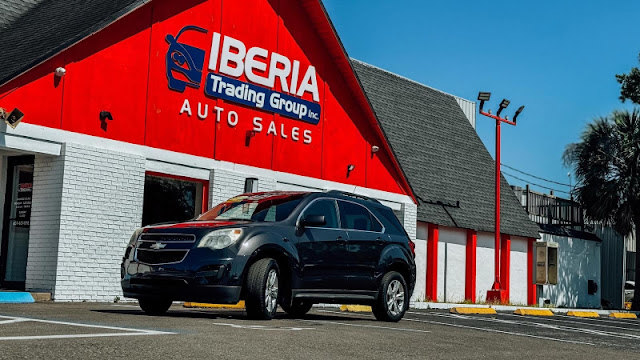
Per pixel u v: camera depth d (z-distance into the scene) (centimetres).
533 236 3058
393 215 1320
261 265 1041
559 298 3278
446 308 2298
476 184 2972
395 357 725
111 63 1575
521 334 1170
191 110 1734
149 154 1639
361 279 1205
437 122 3078
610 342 1131
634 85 3628
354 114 2177
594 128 3450
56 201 1487
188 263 1015
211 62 1777
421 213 2523
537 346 952
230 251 1020
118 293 1580
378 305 1242
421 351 788
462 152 3062
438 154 2905
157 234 1059
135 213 1608
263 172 1891
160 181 1711
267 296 1048
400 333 971
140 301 1131
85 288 1520
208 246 1020
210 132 1773
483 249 2844
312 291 1127
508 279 2931
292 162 1977
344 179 2128
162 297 1037
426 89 3195
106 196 1557
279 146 1944
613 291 3703
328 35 2042
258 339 778
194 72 1741
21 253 1544
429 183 2705
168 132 1683
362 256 1209
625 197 3362
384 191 2264
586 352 922
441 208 2650
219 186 1778
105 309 1204
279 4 1952
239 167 1834
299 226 1120
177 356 627
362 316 1432
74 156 1500
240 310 1479
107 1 1661
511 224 2973
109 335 734
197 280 1009
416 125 2936
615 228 3422
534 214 3262
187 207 1769
